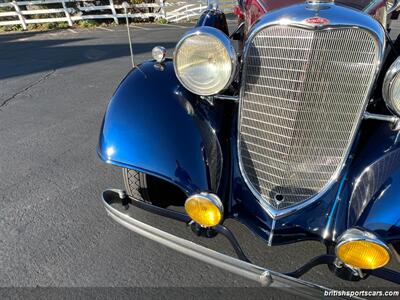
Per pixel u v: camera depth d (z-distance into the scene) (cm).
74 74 637
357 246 139
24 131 410
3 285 207
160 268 218
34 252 231
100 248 234
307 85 160
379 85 196
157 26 1166
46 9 1280
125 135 185
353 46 150
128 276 213
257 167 191
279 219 182
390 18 296
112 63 699
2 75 652
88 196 288
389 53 212
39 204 279
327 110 165
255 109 182
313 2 163
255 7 268
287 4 249
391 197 154
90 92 538
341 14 151
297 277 156
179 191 260
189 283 208
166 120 189
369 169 172
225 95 199
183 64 183
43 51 843
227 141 207
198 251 168
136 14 1261
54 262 223
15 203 281
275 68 165
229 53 172
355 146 184
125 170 223
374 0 234
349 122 170
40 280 210
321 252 225
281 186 184
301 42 153
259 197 189
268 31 162
